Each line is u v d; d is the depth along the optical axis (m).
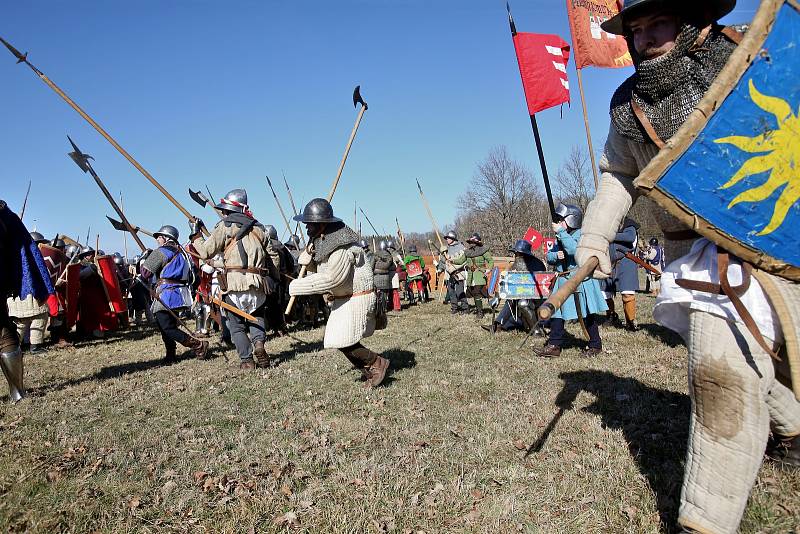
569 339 7.75
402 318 11.90
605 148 2.86
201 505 3.00
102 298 11.41
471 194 41.66
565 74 5.87
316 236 5.09
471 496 3.01
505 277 8.02
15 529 2.76
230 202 6.75
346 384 5.48
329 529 2.76
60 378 6.77
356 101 6.54
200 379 6.05
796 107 2.12
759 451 2.18
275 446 3.80
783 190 2.13
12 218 5.34
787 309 2.16
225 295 6.49
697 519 2.20
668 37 2.39
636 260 7.70
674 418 3.98
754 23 2.07
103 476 3.38
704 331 2.29
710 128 2.11
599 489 2.98
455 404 4.65
